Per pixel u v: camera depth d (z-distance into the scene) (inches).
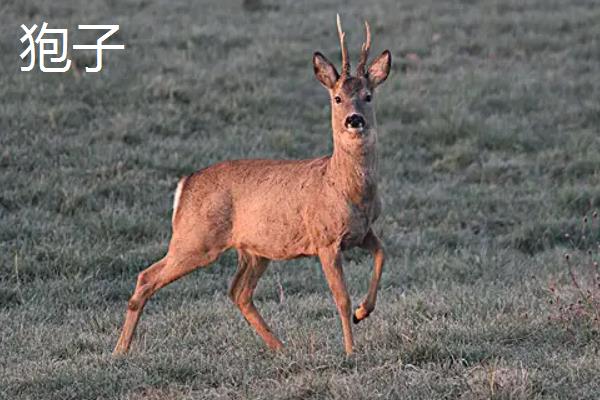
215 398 696.4
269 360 789.2
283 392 692.1
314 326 881.5
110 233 1187.9
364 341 794.8
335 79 787.4
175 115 1588.3
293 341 820.6
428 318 872.9
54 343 862.5
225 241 833.5
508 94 1779.0
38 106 1561.3
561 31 2203.5
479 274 1090.1
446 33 2153.1
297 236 797.2
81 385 741.9
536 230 1227.9
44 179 1312.7
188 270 844.6
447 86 1806.1
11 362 815.7
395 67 1935.3
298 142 1540.4
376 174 775.7
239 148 1485.0
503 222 1285.7
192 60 1884.8
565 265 1082.1
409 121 1668.3
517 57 2028.8
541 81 1865.2
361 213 775.1
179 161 1397.6
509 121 1652.3
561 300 879.7
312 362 751.7
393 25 2193.7
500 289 983.6
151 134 1509.6
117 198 1295.5
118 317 959.0
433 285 997.8
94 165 1374.3
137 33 2020.2
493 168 1453.0
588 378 694.5
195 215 835.4
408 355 748.6
